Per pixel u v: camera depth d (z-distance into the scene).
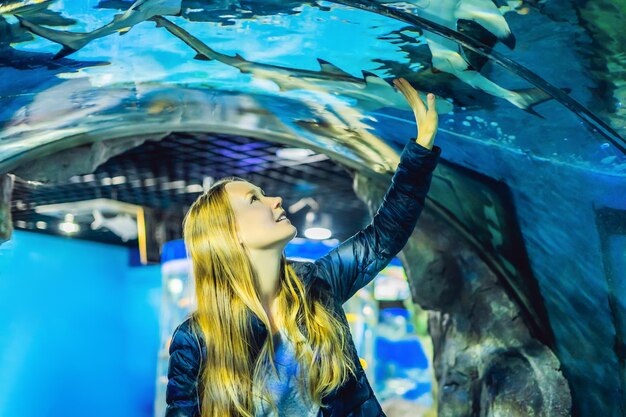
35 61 3.42
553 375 4.79
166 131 5.42
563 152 3.47
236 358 1.73
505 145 3.80
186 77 3.98
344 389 1.72
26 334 10.73
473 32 2.91
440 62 3.27
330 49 3.44
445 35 3.00
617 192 3.32
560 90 3.07
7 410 10.41
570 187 3.58
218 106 4.68
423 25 2.97
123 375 11.70
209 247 1.80
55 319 11.12
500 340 5.22
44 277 11.06
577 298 4.06
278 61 3.68
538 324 4.93
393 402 11.45
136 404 11.65
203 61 3.71
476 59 3.10
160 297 11.65
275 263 1.83
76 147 5.33
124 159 7.95
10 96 3.77
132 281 11.95
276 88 4.18
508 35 2.82
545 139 3.50
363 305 11.93
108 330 11.69
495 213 4.55
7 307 10.56
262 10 3.06
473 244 5.29
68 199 9.77
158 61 3.68
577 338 4.31
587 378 4.36
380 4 2.89
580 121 3.19
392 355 11.79
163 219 10.95
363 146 5.01
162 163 8.18
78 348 11.31
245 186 1.88
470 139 4.00
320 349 1.71
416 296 5.82
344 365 1.72
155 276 11.73
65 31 3.13
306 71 3.79
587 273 3.81
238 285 1.76
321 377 1.68
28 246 10.92
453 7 2.76
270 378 1.70
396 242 1.96
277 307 1.80
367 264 1.94
